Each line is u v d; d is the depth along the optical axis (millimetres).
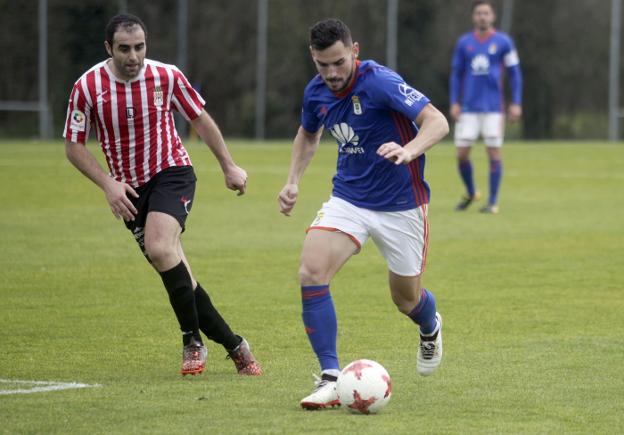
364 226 18531
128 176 20234
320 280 18047
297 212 49688
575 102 114688
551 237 40688
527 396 17859
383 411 16828
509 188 62406
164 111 20203
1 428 15695
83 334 23578
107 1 102750
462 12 110438
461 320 25156
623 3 114375
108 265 33938
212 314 19594
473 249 37406
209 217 47406
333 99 18500
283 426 15836
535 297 28297
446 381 19047
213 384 18828
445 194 58656
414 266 18891
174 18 106375
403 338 23188
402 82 17984
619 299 28031
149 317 25672
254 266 33781
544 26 113625
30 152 85188
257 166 77000
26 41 101312
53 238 40188
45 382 18891
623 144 109000
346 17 108875
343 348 22141
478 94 49500
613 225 44625
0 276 31688
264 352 21781
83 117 19891
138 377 19438
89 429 15656
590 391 18219
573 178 69312
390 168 18391
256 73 109000
